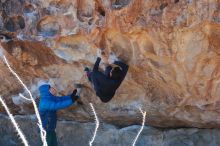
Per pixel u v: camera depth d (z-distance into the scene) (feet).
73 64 21.02
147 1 17.30
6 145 26.43
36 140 25.75
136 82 20.86
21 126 25.89
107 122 24.48
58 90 22.52
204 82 18.95
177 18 16.98
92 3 18.51
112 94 19.25
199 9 16.48
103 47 19.45
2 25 20.29
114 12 18.01
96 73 19.04
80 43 19.85
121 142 24.09
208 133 22.71
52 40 19.95
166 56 18.48
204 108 20.21
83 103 23.17
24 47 20.90
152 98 21.33
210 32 16.93
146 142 23.70
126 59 19.48
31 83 23.12
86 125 24.75
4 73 23.08
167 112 21.77
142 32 18.08
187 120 21.94
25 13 19.75
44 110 21.25
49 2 19.15
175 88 20.08
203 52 17.61
